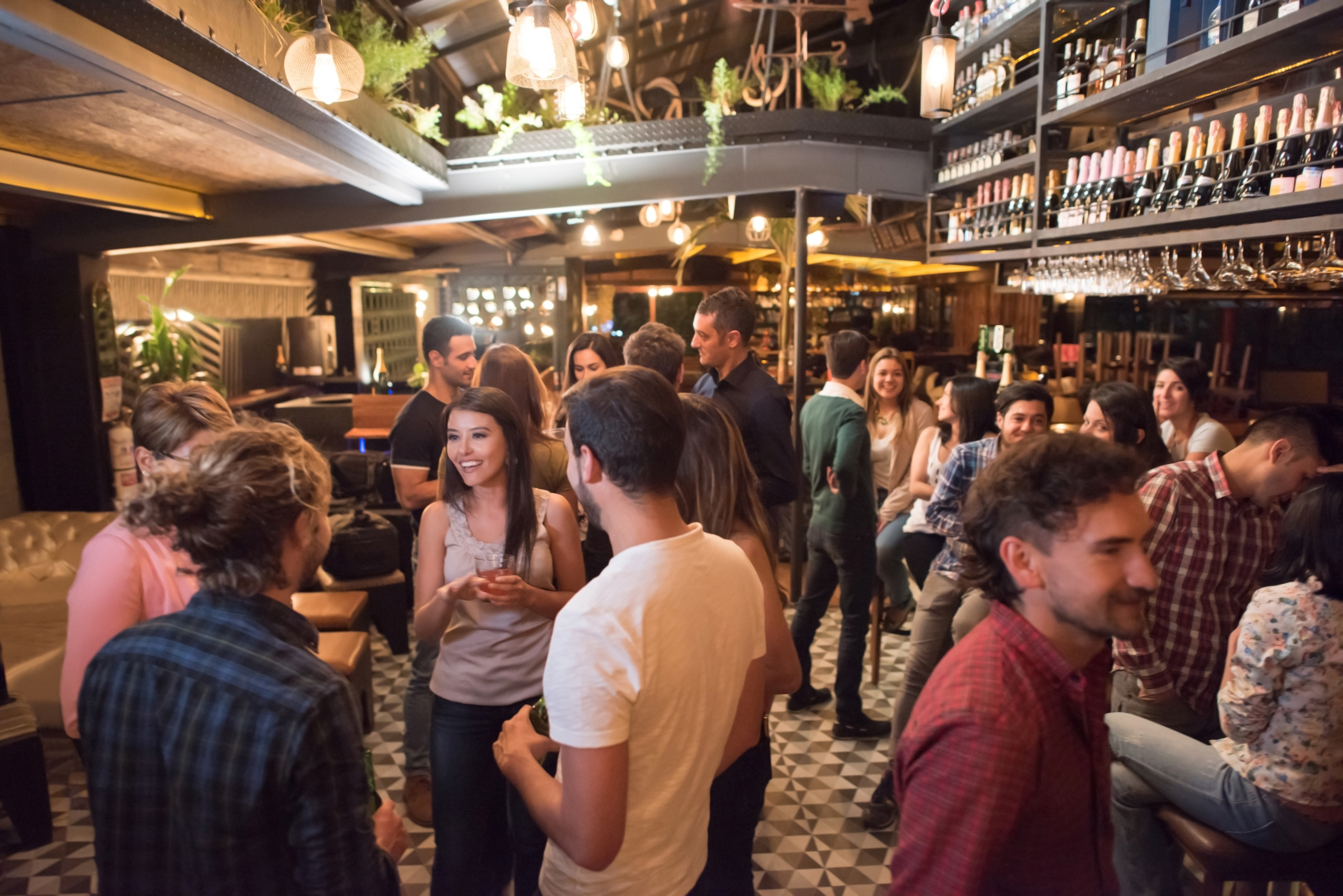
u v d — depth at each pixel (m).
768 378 3.32
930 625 3.01
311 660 1.20
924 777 1.17
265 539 1.19
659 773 1.25
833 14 9.26
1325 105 2.74
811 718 3.78
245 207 5.00
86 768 1.20
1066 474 1.13
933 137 5.52
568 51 2.57
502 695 2.14
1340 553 1.71
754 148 5.27
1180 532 2.21
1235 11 3.21
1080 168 4.11
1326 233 2.77
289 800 1.14
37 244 5.28
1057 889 1.21
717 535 1.84
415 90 6.21
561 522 2.29
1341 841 1.91
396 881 1.33
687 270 12.05
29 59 2.31
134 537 1.85
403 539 5.10
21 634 3.72
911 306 11.90
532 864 2.09
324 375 9.26
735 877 1.80
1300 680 1.77
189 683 1.15
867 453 3.43
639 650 1.19
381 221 5.09
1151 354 6.83
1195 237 3.14
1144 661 2.21
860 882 2.69
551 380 6.86
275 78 2.79
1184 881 2.59
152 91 2.44
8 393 5.43
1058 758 1.17
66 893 2.62
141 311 6.88
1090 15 4.49
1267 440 2.13
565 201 5.21
